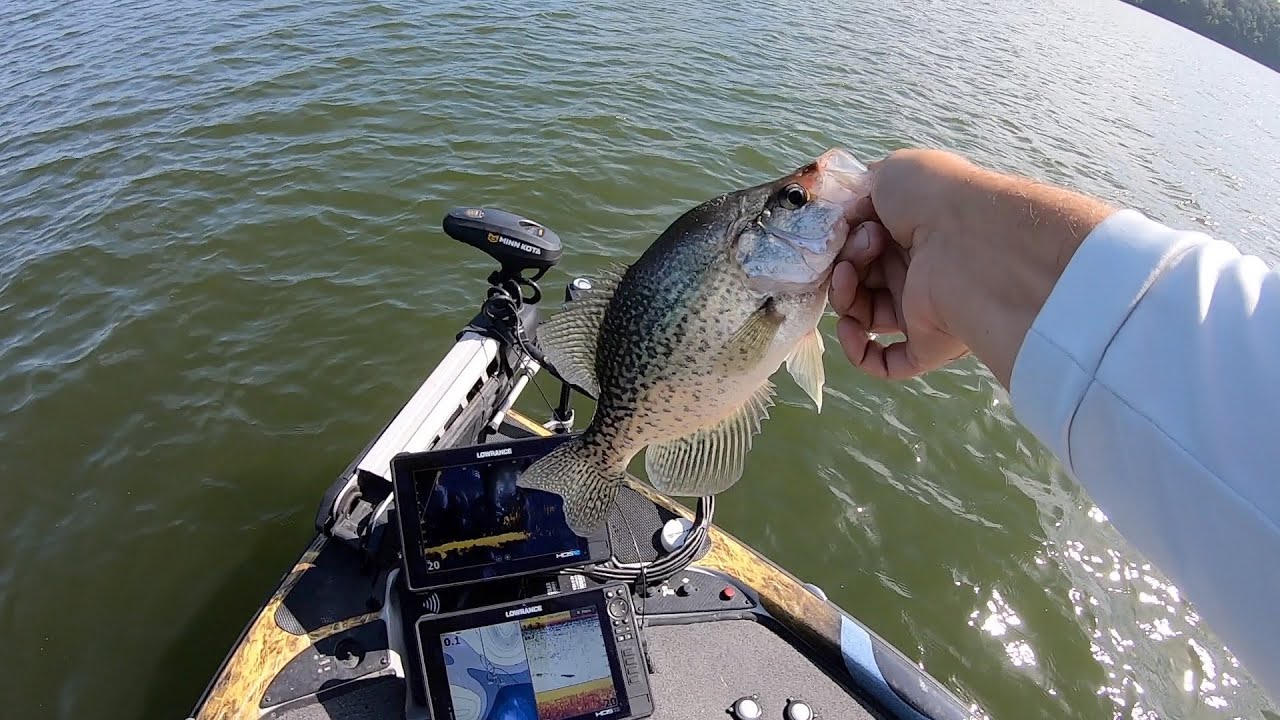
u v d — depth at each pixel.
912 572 2.21
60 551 2.09
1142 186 5.33
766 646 1.46
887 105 5.53
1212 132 7.24
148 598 1.99
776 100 5.11
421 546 1.30
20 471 2.27
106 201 3.35
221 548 2.10
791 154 4.35
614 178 3.79
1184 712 1.97
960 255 0.64
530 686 1.22
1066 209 0.55
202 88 4.29
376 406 2.52
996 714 1.93
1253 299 0.42
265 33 5.02
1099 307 0.47
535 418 2.40
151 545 2.10
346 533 1.47
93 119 3.97
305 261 3.08
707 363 0.95
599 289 1.03
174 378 2.56
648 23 6.22
